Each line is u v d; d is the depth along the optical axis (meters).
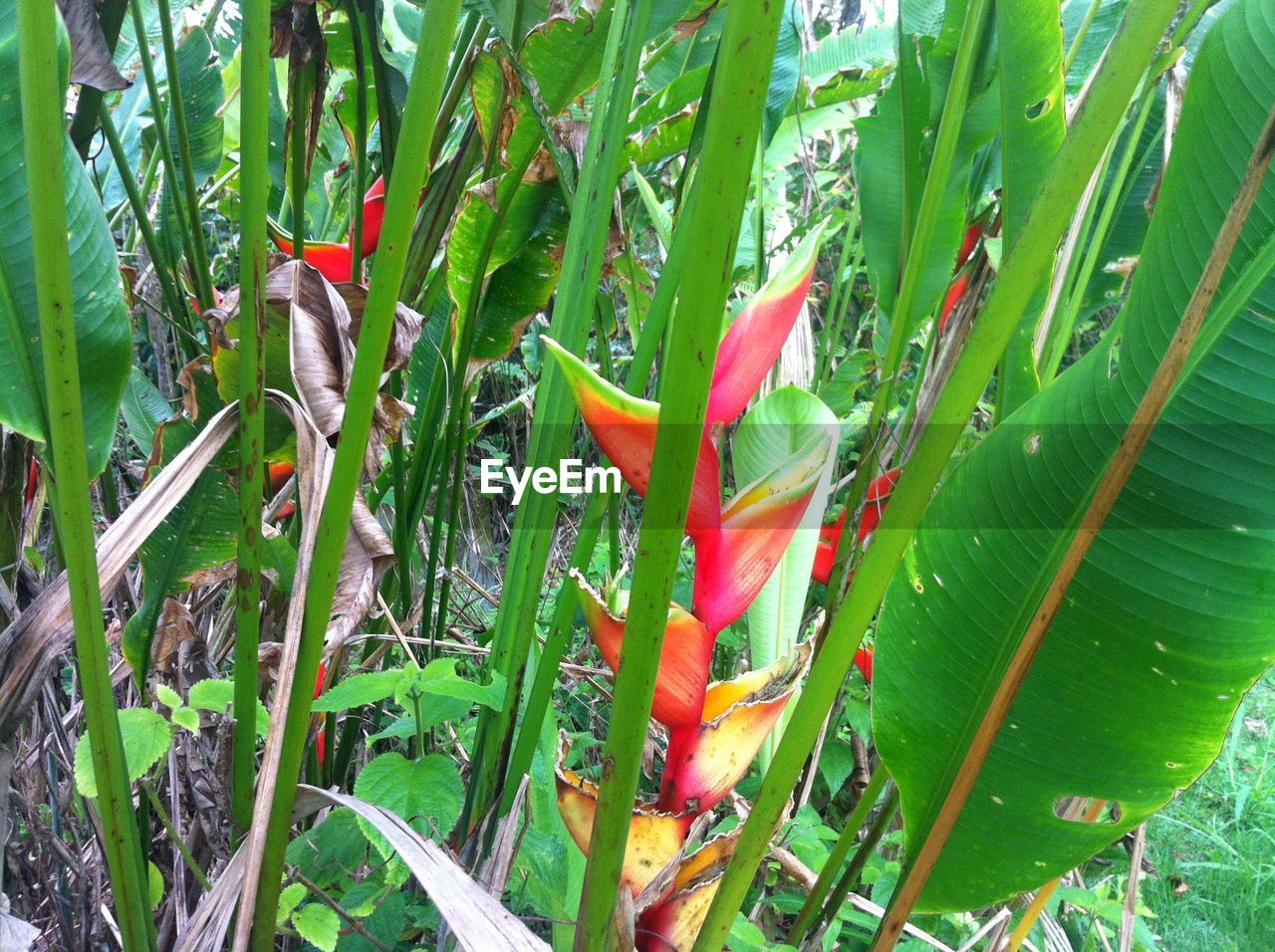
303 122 0.83
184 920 0.80
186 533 0.73
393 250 0.50
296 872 0.72
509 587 0.75
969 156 0.92
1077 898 0.96
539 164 0.89
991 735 0.55
